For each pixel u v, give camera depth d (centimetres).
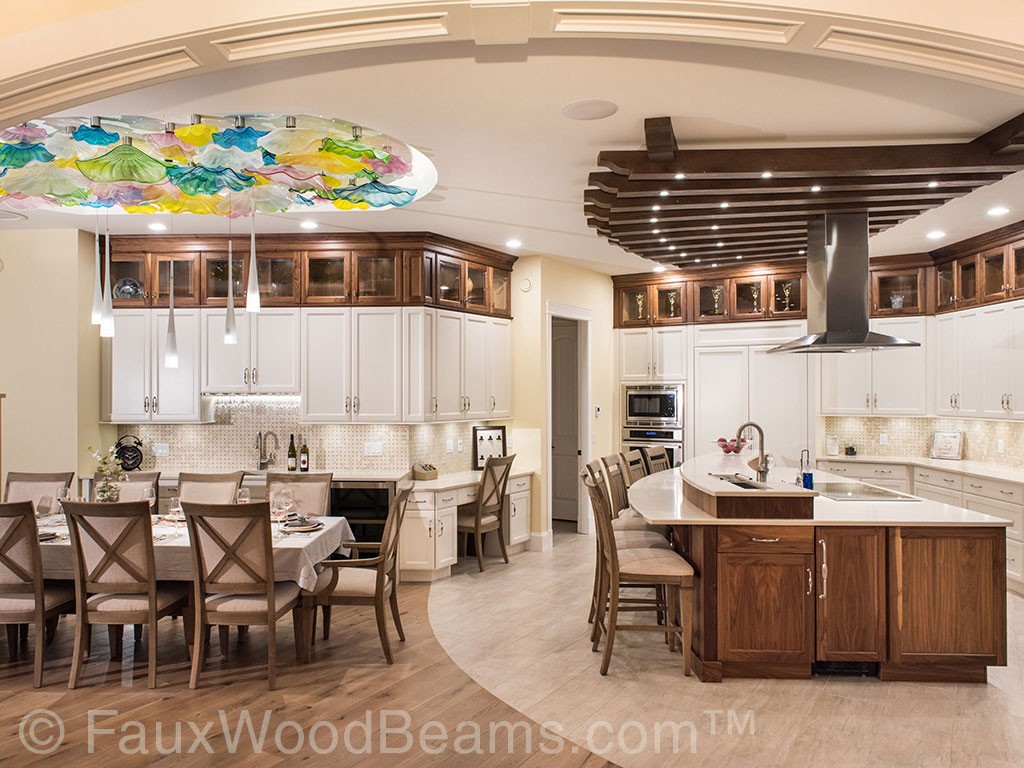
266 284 607
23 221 551
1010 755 304
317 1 220
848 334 458
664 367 799
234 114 341
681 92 309
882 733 325
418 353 602
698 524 389
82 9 234
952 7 220
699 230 509
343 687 380
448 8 219
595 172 416
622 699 364
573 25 228
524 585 581
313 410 603
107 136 364
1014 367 583
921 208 452
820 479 544
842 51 235
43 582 418
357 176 428
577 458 859
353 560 411
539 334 707
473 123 346
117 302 605
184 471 629
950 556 384
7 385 577
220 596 390
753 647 387
